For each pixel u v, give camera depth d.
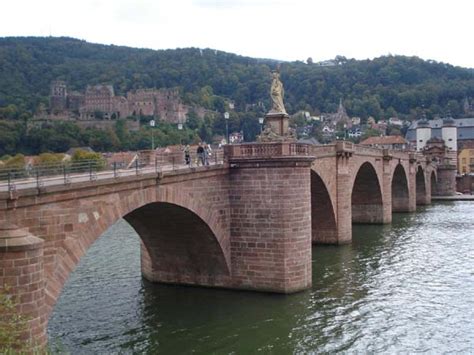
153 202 39.22
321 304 46.31
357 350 36.81
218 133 184.25
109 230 92.44
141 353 36.03
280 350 36.66
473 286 53.34
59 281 30.84
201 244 48.94
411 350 36.97
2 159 116.12
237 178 48.75
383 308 45.88
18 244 25.58
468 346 37.72
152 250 52.38
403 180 121.94
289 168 47.25
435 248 73.62
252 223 48.38
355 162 82.56
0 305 23.47
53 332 39.75
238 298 47.28
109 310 44.88
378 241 79.44
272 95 55.41
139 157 51.44
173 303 46.47
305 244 48.84
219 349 36.78
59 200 30.73
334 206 74.81
